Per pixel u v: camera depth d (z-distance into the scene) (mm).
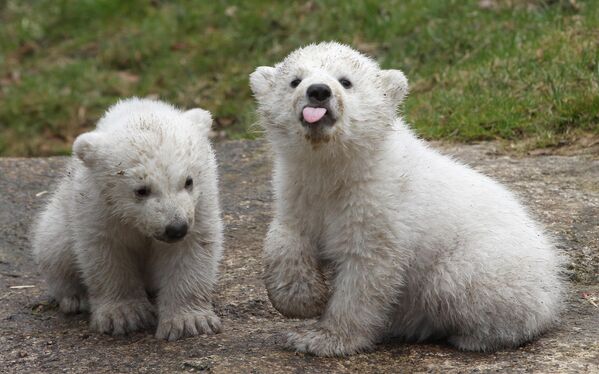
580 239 11961
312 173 9289
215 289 11242
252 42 24562
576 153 15023
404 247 9266
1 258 13180
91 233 10250
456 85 18500
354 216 9180
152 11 27609
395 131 9680
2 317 11047
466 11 21797
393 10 23188
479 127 16375
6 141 23750
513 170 14336
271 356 9234
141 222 9828
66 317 11070
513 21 20672
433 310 9648
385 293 9305
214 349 9578
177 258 10227
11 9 29719
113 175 9820
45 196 15383
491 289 9312
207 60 24500
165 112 10508
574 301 10555
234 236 13109
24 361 9633
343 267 9383
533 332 9430
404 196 9289
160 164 9695
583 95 16016
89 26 27984
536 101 16578
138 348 9820
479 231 9508
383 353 9438
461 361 9180
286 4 25500
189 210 9727
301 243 9477
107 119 10812
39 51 27531
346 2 24266
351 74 9328
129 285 10617
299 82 9289
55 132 23859
